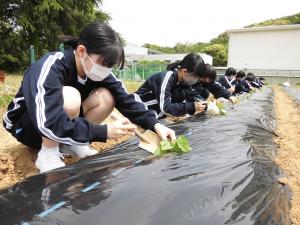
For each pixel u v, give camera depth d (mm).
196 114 5379
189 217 1599
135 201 1665
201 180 1987
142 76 29609
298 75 42094
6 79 12984
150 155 2580
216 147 2936
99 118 3070
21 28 19312
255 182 2246
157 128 2816
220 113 5402
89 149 3238
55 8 18469
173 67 4695
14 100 2820
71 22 21031
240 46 45344
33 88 2371
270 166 2883
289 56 42969
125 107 3006
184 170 2150
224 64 53344
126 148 2910
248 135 3811
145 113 2926
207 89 6566
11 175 2854
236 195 1926
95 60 2438
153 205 1646
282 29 42812
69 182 1927
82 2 20438
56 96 2389
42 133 2307
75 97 2662
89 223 1470
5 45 19766
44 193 1765
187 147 2686
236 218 1685
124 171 2113
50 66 2479
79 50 2477
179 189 1828
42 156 2668
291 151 4012
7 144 3885
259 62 44531
